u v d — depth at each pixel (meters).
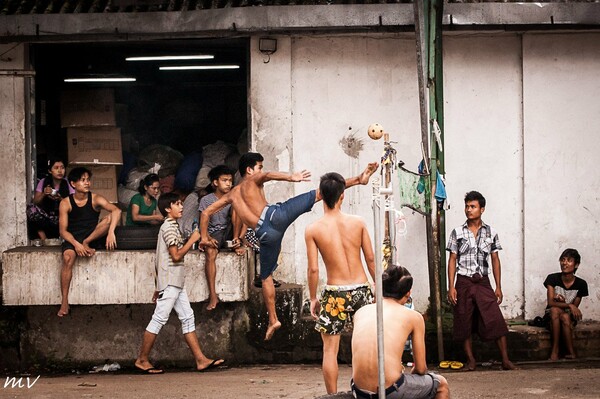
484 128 11.98
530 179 11.95
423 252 11.92
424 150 11.16
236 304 11.71
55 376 11.45
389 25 11.48
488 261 11.91
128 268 11.38
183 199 12.54
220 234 11.68
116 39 11.58
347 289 8.33
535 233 11.95
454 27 11.45
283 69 11.92
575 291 11.58
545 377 10.23
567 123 11.92
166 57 13.18
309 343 11.62
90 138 12.51
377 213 6.43
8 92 12.02
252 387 10.03
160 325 11.08
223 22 11.50
